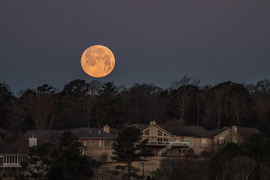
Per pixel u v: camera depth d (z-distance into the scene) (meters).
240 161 188.75
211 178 194.50
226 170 186.75
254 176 188.38
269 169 187.88
